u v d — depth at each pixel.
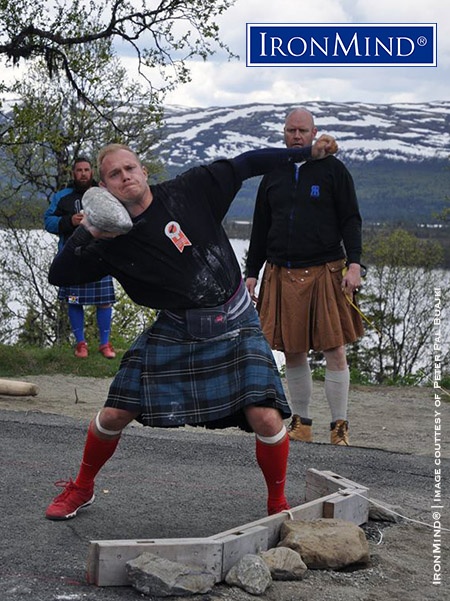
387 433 8.14
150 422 4.11
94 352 10.88
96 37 14.63
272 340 6.71
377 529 4.61
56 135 15.62
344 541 4.01
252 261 6.93
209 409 4.09
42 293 22.56
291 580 3.81
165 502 4.89
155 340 4.16
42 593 3.49
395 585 3.88
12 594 3.46
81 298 10.39
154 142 20.53
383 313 31.27
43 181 20.59
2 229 22.23
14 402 8.51
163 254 4.07
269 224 6.85
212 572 3.72
